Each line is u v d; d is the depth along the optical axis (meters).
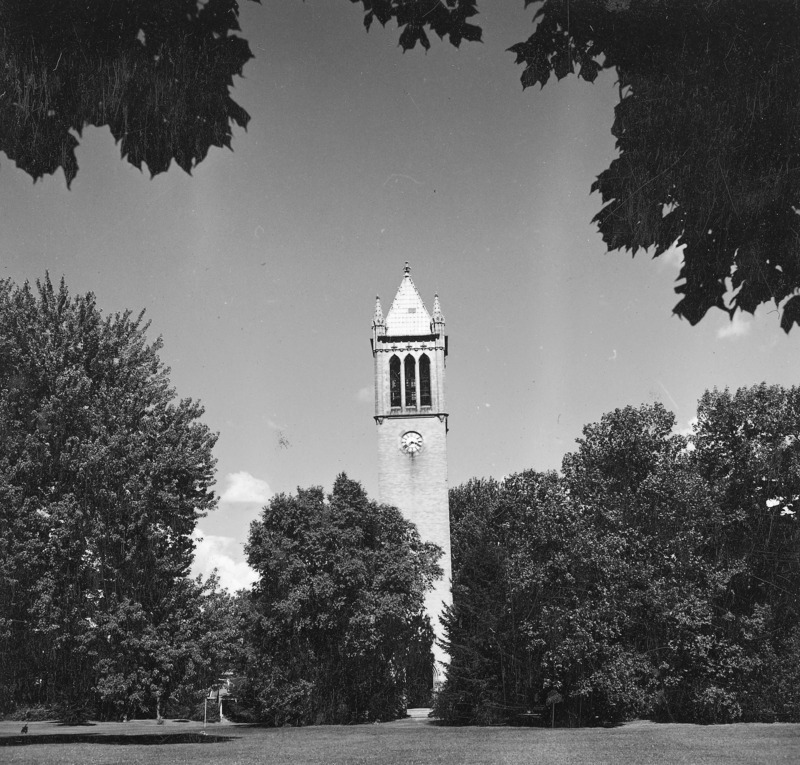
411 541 79.00
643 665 55.78
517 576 62.00
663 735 47.16
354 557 66.62
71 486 40.06
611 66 6.83
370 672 70.31
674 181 6.91
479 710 63.25
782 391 62.78
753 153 6.68
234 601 46.22
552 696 56.97
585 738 46.69
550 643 59.28
